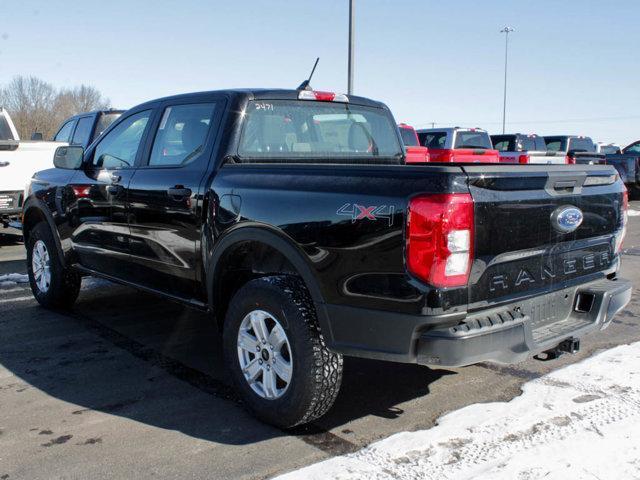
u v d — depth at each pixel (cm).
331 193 322
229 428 354
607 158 1903
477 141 1547
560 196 338
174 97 458
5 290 689
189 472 306
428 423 359
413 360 297
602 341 504
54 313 593
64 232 552
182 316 584
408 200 290
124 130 502
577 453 317
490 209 298
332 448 329
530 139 1836
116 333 532
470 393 402
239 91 417
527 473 298
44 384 420
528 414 363
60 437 344
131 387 415
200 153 416
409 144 1438
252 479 299
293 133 438
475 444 328
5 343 504
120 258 488
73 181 535
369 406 384
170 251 431
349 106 480
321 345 330
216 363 461
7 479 300
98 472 307
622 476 296
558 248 343
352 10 1614
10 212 977
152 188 439
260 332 355
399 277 293
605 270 387
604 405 373
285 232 338
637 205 1853
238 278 404
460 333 291
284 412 341
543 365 449
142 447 332
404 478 296
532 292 329
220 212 381
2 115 1176
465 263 290
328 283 320
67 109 4759
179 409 380
